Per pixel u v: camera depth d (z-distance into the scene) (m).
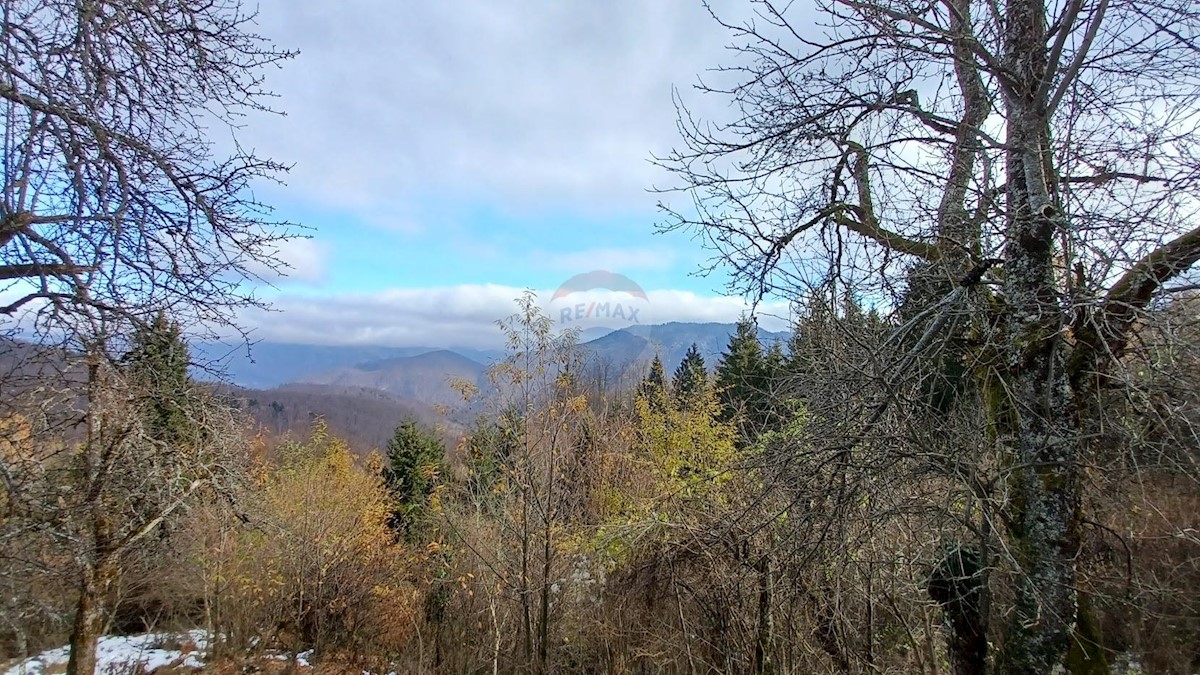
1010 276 3.74
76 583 7.51
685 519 6.87
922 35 3.61
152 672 11.71
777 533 4.42
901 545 4.88
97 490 6.01
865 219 4.46
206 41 4.98
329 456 16.42
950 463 3.57
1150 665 5.94
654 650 7.79
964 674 4.11
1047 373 3.72
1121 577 4.29
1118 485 3.87
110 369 5.16
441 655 11.41
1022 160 3.80
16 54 4.12
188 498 7.10
